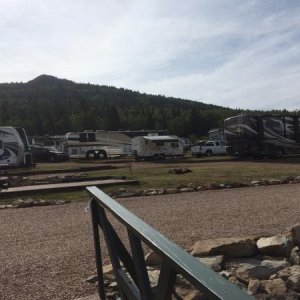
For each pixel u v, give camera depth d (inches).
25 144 1262.3
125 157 2017.7
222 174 839.1
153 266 206.1
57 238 308.5
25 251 274.4
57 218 397.4
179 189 591.8
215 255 220.7
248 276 194.2
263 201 454.6
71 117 4763.8
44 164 1614.2
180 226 330.6
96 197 160.9
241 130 1526.8
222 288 66.9
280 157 1536.7
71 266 236.2
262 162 1288.1
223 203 449.4
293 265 208.7
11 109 5265.8
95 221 180.9
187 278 75.9
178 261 80.7
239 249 223.0
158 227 329.7
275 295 168.4
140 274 110.7
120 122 4830.2
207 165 1208.2
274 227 316.2
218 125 4670.3
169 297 88.7
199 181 700.7
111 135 2069.4
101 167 1153.4
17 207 495.8
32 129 4618.6
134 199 511.8
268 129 1482.5
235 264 213.2
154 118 5036.9
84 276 218.4
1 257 261.9
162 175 862.5
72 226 351.6
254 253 225.5
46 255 261.6
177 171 912.3
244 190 570.6
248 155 1517.0
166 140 1775.3
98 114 5034.5
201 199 489.1
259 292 176.1
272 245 223.5
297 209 394.3
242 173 852.0
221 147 1932.8
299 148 1521.9
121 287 140.7
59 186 637.3
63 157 1855.3
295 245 228.2
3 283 213.6
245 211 392.2
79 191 621.6
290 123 1512.1
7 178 848.3
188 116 4702.3
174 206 439.8
